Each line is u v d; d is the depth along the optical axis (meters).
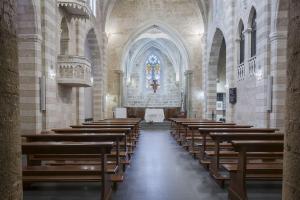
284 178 2.49
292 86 2.35
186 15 25.20
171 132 17.70
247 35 13.37
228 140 6.30
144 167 7.87
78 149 4.55
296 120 2.27
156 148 11.56
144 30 25.42
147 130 20.92
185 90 27.00
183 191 5.67
